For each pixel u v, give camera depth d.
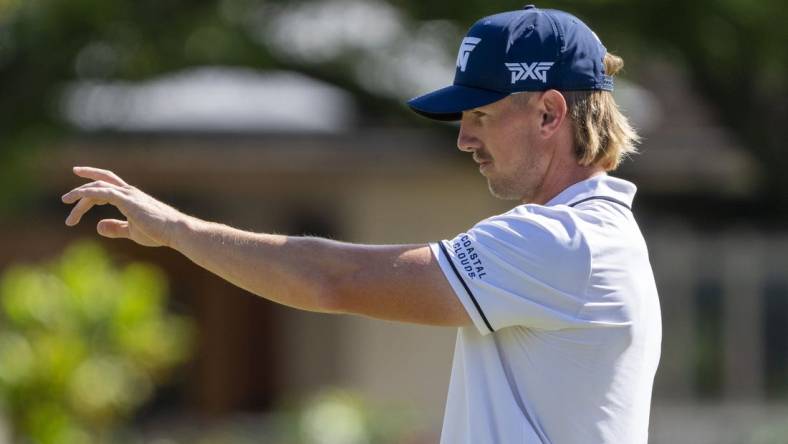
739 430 48.56
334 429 43.62
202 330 54.31
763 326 51.25
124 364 40.59
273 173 50.16
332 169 49.62
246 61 42.25
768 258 51.34
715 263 51.69
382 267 12.34
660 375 51.22
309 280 12.37
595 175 13.02
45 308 39.84
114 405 40.34
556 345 12.45
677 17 41.22
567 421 12.48
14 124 42.28
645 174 51.06
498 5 39.66
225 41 41.47
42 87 41.66
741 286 51.53
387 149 48.91
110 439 43.41
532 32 12.79
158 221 12.58
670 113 51.25
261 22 42.28
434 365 52.59
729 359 51.28
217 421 52.47
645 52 42.81
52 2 39.47
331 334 54.19
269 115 49.69
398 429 44.25
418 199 51.94
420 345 52.72
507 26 12.83
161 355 41.91
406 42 43.47
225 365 54.41
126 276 42.00
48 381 38.72
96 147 47.25
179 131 47.94
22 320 39.69
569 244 12.30
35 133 42.69
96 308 40.34
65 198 12.60
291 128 48.66
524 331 12.52
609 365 12.51
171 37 40.66
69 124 43.22
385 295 12.35
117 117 43.81
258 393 54.62
